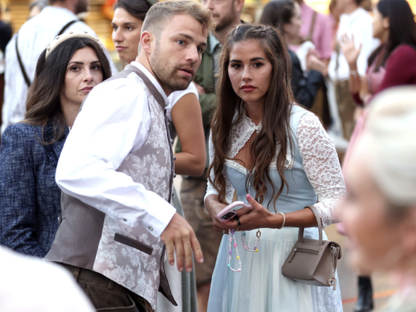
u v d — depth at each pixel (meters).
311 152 3.64
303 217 3.60
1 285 1.45
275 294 3.75
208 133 5.34
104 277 3.05
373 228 1.57
